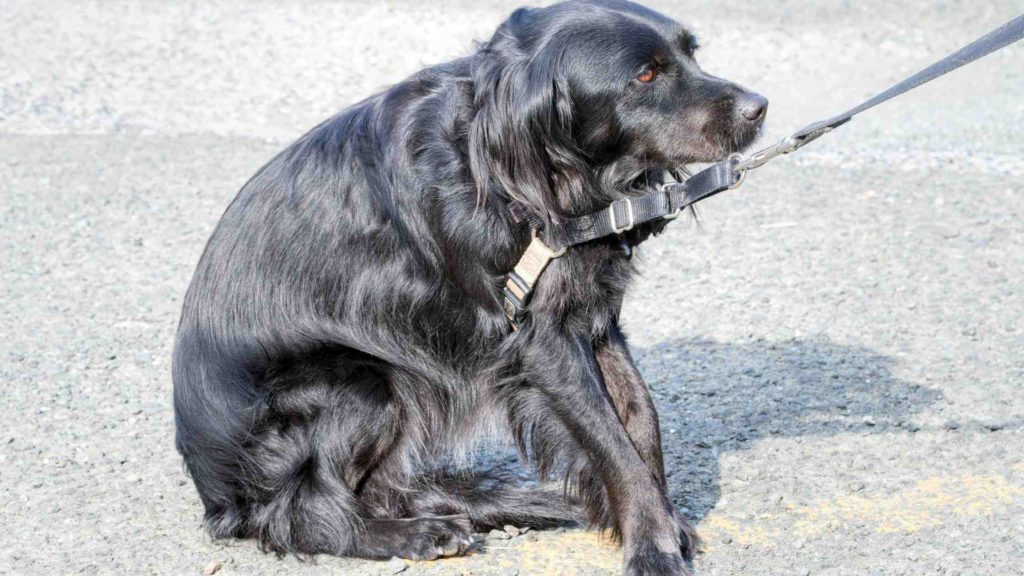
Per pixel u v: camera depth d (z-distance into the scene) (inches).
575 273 95.6
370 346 97.3
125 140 209.0
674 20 98.1
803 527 99.0
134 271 142.9
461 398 98.8
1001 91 236.2
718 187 93.8
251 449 98.3
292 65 272.1
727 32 289.0
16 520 102.1
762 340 123.9
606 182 97.1
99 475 107.0
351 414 97.8
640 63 95.4
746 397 114.4
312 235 97.7
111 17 323.3
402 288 96.8
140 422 113.8
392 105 98.1
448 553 97.7
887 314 127.8
